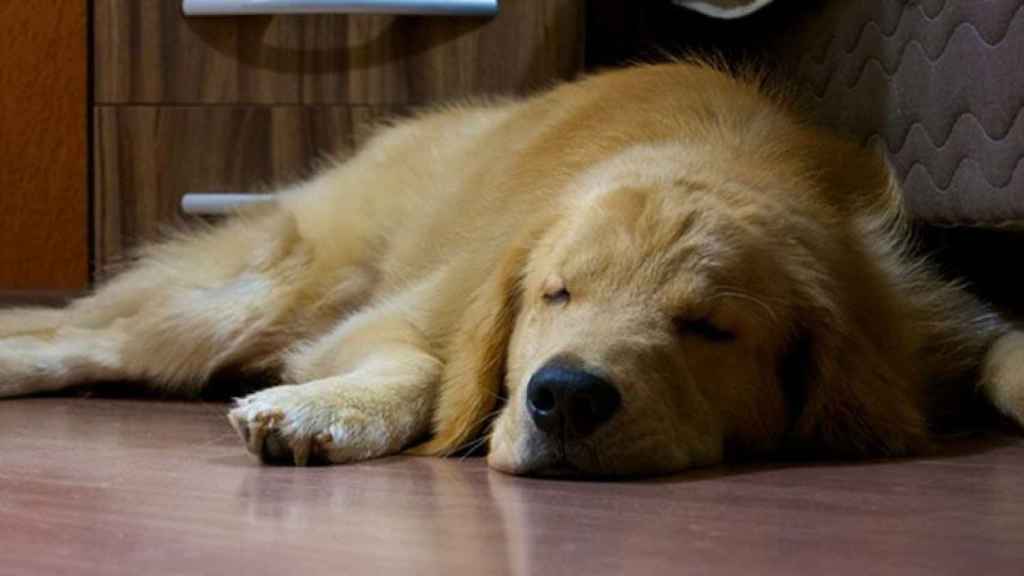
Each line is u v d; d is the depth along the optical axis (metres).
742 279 1.92
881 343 2.07
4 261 3.72
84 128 3.63
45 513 1.58
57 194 3.71
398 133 2.93
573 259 1.94
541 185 2.32
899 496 1.70
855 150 2.46
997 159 2.24
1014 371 2.18
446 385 2.10
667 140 2.29
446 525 1.52
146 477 1.82
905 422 2.02
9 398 2.68
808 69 2.96
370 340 2.27
